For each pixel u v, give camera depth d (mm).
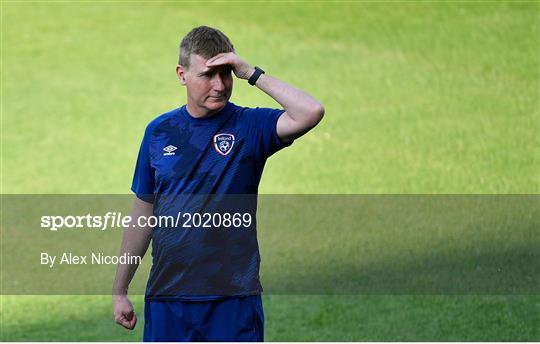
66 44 54094
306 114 18016
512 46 51969
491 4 56438
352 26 55125
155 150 18828
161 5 57969
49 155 42969
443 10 56188
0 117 46844
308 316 27781
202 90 18250
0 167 41781
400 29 54500
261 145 18594
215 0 58375
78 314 28469
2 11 57562
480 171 40125
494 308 27969
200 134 18609
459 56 51438
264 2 57844
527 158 41188
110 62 52188
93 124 45969
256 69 18250
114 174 41094
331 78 49656
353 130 44281
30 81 50438
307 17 56188
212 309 18719
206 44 18172
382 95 47812
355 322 27266
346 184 39156
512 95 47219
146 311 19141
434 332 26500
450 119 45125
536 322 26984
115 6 58094
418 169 40438
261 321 19141
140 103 47969
